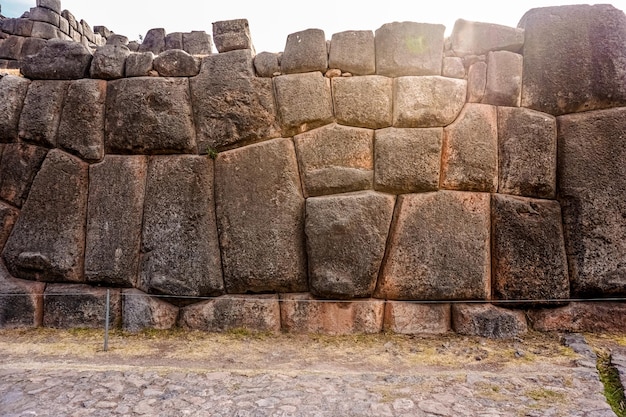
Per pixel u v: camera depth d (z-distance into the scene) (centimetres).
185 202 449
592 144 431
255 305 441
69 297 451
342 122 445
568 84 437
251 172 447
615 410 298
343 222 428
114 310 449
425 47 444
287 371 351
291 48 454
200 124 456
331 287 428
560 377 335
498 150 439
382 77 445
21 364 360
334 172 438
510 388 318
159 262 446
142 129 455
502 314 427
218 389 315
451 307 438
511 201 433
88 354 387
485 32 449
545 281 428
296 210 443
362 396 304
